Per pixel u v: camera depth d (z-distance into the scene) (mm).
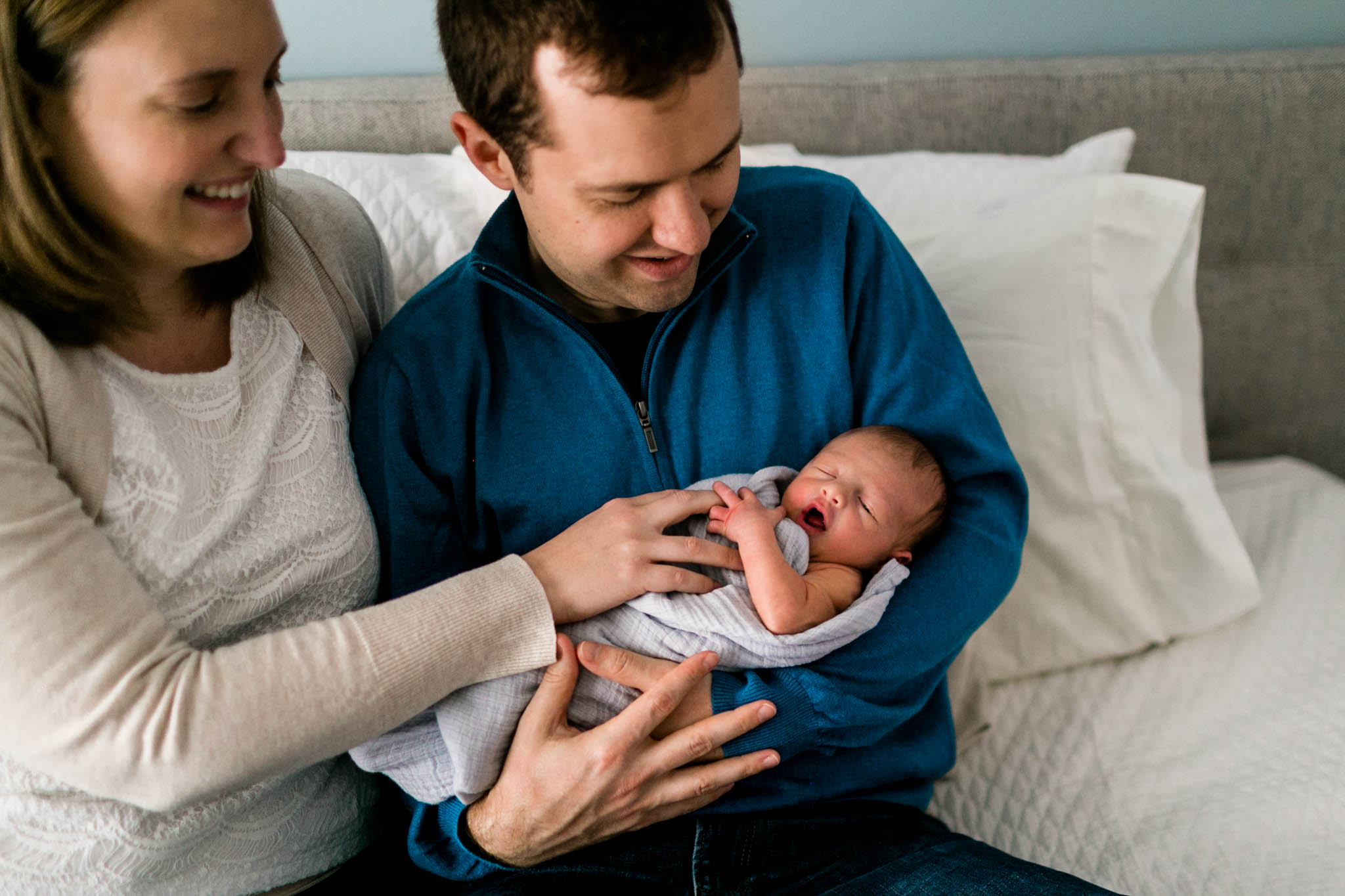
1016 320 1349
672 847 951
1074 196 1363
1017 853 1105
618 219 855
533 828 881
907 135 1608
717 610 931
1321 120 1573
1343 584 1374
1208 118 1586
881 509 1033
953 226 1410
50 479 738
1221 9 1668
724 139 814
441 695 833
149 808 756
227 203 815
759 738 906
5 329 752
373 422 1040
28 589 698
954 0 1657
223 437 885
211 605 862
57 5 653
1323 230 1620
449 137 1532
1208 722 1211
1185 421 1464
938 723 1104
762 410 1087
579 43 743
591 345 1036
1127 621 1323
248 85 745
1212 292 1662
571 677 890
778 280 1095
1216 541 1336
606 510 975
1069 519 1342
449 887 1055
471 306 1065
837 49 1692
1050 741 1235
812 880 945
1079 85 1579
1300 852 1022
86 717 716
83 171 738
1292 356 1678
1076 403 1334
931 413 1079
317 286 1007
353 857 1051
